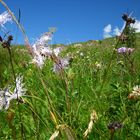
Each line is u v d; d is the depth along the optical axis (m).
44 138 3.59
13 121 4.08
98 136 3.57
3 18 2.88
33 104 3.95
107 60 8.22
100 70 6.45
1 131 4.01
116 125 3.06
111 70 6.34
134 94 4.03
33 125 3.92
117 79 6.05
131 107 4.42
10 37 3.21
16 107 4.16
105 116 4.31
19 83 3.24
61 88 4.61
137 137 3.67
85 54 10.07
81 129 3.71
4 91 3.19
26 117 4.06
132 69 6.25
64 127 2.40
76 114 3.95
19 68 6.64
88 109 4.38
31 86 5.23
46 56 3.03
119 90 4.89
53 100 4.52
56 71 3.71
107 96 4.95
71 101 4.38
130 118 4.16
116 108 4.61
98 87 5.00
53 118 2.88
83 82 5.43
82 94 4.86
